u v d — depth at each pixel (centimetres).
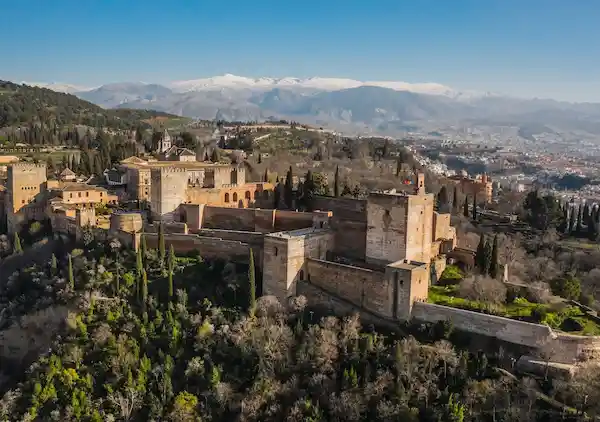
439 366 7925
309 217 11688
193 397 8256
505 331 8144
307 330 9088
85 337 9631
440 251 11112
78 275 11200
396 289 8988
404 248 9838
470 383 7475
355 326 8731
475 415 7138
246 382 8450
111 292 10481
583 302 9738
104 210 14688
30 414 8588
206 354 8862
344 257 10994
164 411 8206
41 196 15150
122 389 8606
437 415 7162
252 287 9631
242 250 10975
